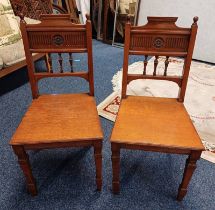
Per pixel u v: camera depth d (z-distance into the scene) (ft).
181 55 3.84
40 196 4.00
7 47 6.48
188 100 6.82
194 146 3.21
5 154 4.79
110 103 6.44
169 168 4.57
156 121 3.66
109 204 3.89
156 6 9.63
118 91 7.05
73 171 4.47
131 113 3.84
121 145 3.37
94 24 11.69
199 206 3.86
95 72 8.30
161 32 3.69
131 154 4.89
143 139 3.31
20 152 3.34
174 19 3.60
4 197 3.97
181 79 4.03
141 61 9.32
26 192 4.06
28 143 3.25
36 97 4.24
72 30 3.77
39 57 7.45
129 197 4.01
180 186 3.78
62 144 3.36
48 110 3.88
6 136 5.25
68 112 3.83
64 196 4.00
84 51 3.96
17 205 3.85
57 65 8.77
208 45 9.29
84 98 4.25
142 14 10.12
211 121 5.94
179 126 3.57
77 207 3.84
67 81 7.67
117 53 10.20
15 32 7.09
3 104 6.40
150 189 4.15
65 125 3.53
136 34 3.75
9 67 6.28
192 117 6.07
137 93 7.19
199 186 4.18
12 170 4.44
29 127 3.49
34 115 3.75
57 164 4.61
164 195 4.05
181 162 4.71
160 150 3.34
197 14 8.93
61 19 3.69
